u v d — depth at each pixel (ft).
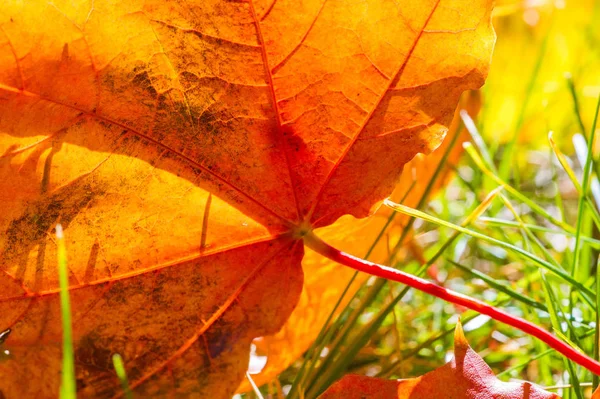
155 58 0.68
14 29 0.66
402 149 0.72
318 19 0.68
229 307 0.71
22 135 0.68
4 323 0.69
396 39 0.69
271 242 0.72
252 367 0.79
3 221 0.69
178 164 0.70
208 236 0.71
